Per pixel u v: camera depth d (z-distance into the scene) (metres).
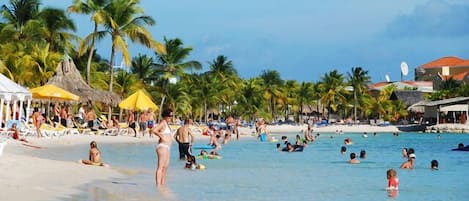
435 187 16.86
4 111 41.00
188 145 24.52
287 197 14.29
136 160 24.09
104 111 61.88
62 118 39.81
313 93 110.56
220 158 26.95
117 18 49.81
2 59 47.22
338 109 115.00
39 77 49.22
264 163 24.36
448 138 60.41
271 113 103.75
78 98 38.75
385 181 18.03
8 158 18.84
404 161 26.64
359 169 22.28
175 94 72.19
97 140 36.25
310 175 19.66
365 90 113.00
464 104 81.38
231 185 16.33
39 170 16.88
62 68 43.28
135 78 63.00
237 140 47.06
